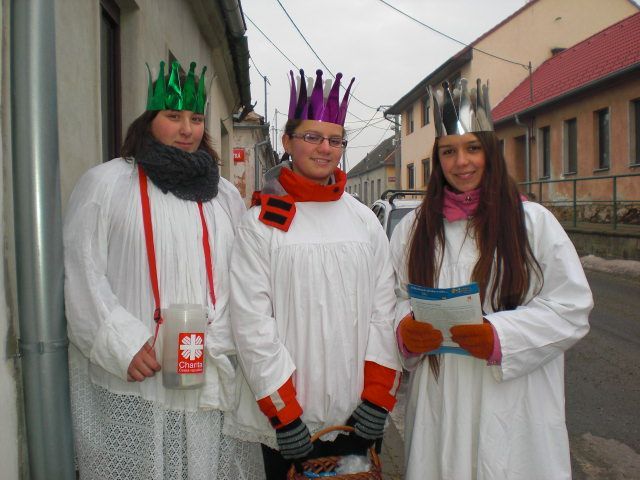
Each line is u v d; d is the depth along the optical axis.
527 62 20.72
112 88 4.52
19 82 2.10
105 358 2.12
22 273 2.13
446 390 2.18
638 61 12.62
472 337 2.00
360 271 2.29
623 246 11.17
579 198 15.99
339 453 2.30
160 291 2.26
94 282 2.15
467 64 20.78
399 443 3.88
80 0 3.28
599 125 15.32
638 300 7.92
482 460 2.07
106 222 2.22
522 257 2.10
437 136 2.29
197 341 2.15
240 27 8.20
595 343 6.00
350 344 2.24
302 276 2.21
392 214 6.44
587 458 3.66
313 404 2.22
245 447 2.47
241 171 19.58
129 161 2.36
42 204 2.12
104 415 2.28
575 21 20.89
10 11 2.12
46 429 2.19
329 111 2.26
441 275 2.23
